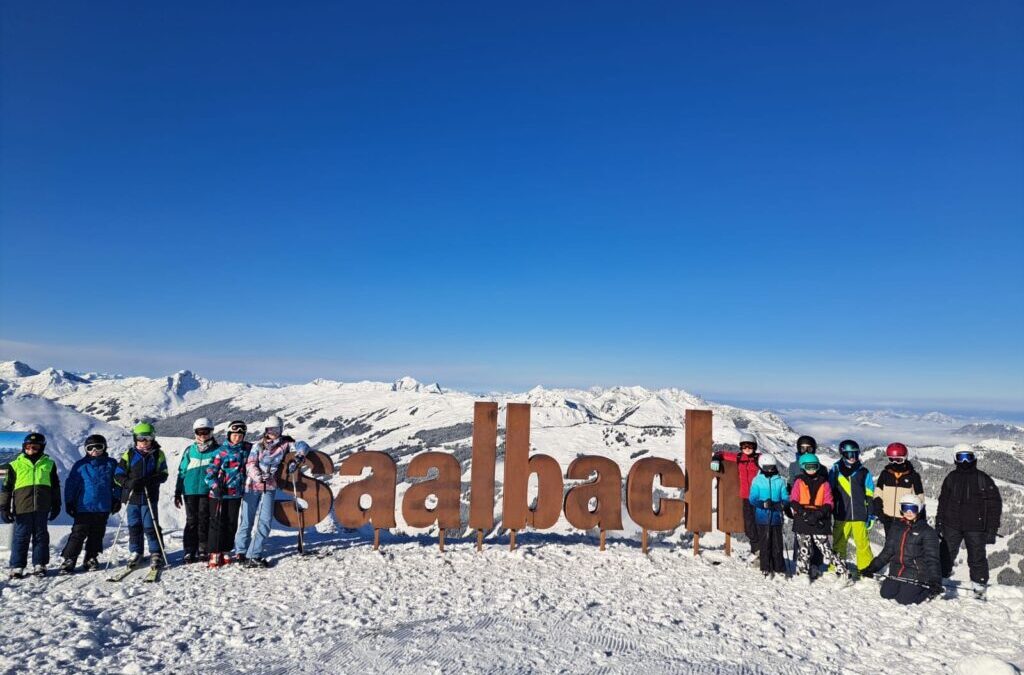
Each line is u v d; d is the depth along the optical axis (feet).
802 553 30.60
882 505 28.94
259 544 31.30
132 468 30.42
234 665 18.84
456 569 30.81
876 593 28.40
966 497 28.76
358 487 35.04
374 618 23.53
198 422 31.81
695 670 18.80
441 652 19.79
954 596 27.66
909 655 20.76
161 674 18.11
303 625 22.67
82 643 19.84
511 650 20.02
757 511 31.65
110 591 26.63
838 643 21.86
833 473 31.48
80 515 29.35
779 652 20.77
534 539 38.88
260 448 31.81
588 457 36.22
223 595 26.37
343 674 18.10
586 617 23.75
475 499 35.32
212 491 30.96
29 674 17.74
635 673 18.37
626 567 32.01
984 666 18.37
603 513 35.94
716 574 31.42
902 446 29.27
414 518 35.12
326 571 30.19
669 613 24.67
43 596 25.71
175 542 36.63
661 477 36.40
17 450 31.55
